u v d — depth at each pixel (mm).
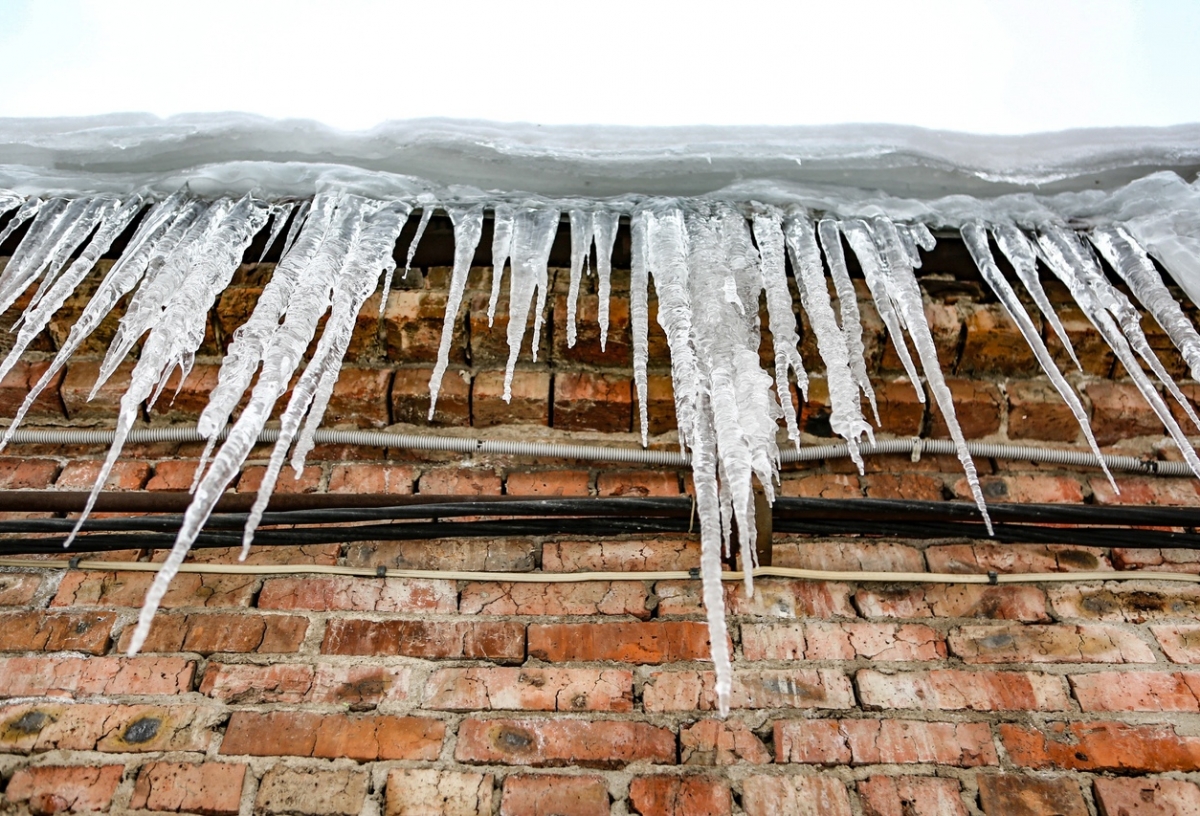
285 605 1584
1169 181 1807
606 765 1396
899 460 1855
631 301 1718
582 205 1807
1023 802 1369
